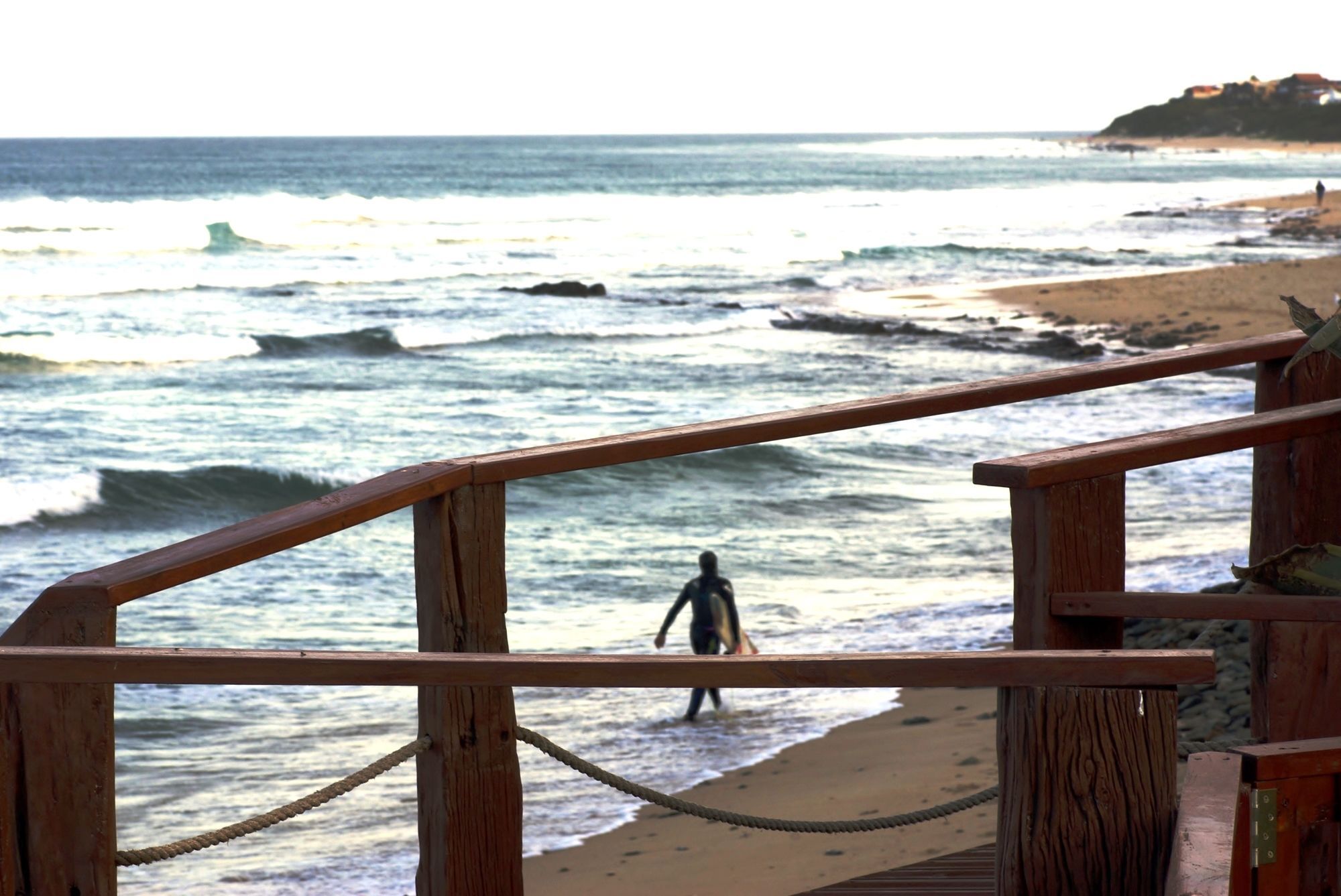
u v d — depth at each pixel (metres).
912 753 8.79
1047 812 2.55
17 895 2.49
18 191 105.25
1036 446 22.44
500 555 3.22
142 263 55.41
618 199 100.31
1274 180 143.62
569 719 10.30
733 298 47.72
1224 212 90.00
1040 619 3.43
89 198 99.19
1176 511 17.16
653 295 48.75
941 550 16.11
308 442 24.70
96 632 2.38
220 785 9.01
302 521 2.72
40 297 44.84
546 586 14.85
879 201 104.25
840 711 10.26
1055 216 88.31
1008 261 60.09
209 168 146.88
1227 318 35.84
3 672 2.16
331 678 2.26
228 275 51.09
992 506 18.59
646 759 9.27
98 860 2.50
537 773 9.08
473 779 3.14
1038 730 2.54
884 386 29.88
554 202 94.00
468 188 115.19
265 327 39.22
